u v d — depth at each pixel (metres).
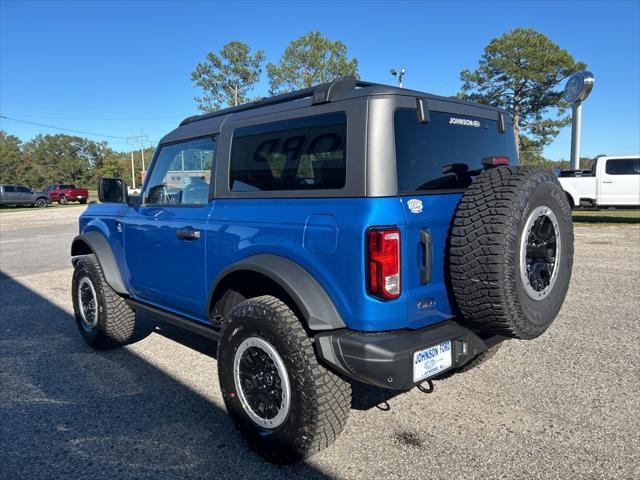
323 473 2.78
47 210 34.56
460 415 3.40
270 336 2.73
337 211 2.59
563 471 2.73
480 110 3.35
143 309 4.30
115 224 4.53
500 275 2.50
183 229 3.60
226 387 3.07
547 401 3.57
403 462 2.86
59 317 6.23
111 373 4.30
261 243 2.95
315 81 37.03
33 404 3.71
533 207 2.63
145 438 3.19
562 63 41.03
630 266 8.67
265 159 3.10
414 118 2.78
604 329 5.20
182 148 3.86
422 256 2.62
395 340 2.51
